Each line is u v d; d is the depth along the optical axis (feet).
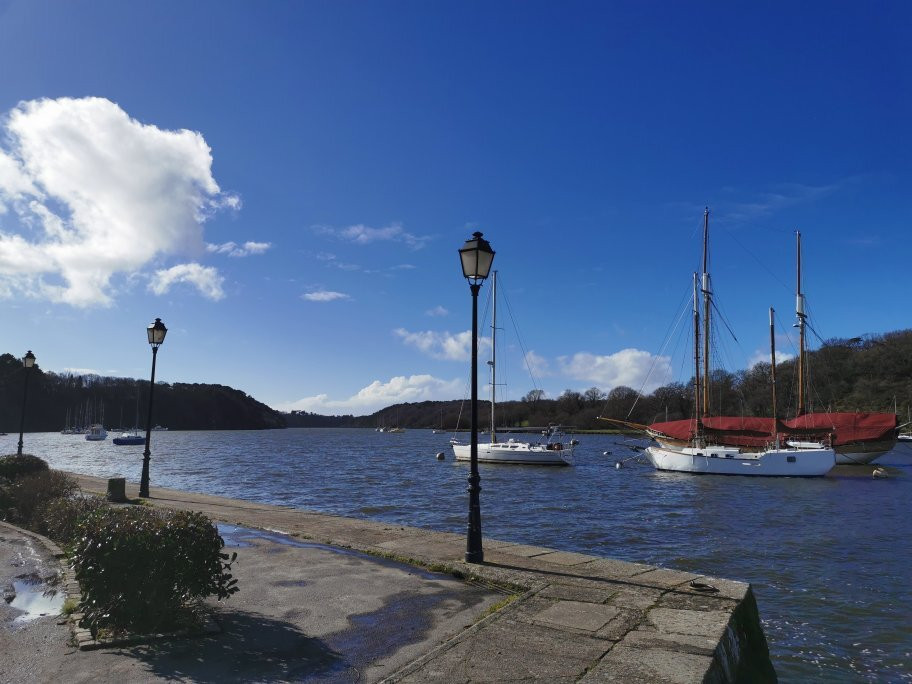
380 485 124.26
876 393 295.28
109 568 18.97
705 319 183.62
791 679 26.81
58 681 16.08
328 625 21.07
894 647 30.60
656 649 18.22
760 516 81.92
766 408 295.89
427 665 17.04
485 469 172.76
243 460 216.95
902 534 66.13
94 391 571.69
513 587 25.85
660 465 165.68
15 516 44.88
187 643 19.04
